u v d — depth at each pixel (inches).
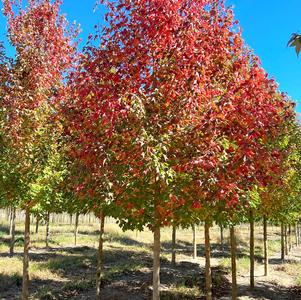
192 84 251.0
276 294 577.6
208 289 410.9
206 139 252.5
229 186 249.9
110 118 243.9
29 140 369.1
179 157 254.1
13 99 349.7
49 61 391.2
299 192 581.6
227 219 369.7
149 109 258.7
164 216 268.8
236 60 295.0
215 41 285.0
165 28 258.7
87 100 277.7
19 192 389.4
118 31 275.3
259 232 1939.0
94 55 285.4
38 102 368.8
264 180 271.0
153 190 271.3
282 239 1005.8
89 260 786.2
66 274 652.7
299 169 503.5
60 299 498.9
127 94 251.0
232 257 470.0
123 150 258.2
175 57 259.1
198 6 275.3
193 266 781.9
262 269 808.3
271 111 280.1
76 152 282.4
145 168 240.7
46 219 460.8
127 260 820.0
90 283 574.9
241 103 266.8
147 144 232.1
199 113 263.9
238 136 261.1
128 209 281.3
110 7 282.7
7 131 348.8
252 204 336.8
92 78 273.1
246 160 248.8
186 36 261.0
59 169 399.5
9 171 376.5
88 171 259.8
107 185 247.9
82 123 281.3
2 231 1275.8
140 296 510.9
